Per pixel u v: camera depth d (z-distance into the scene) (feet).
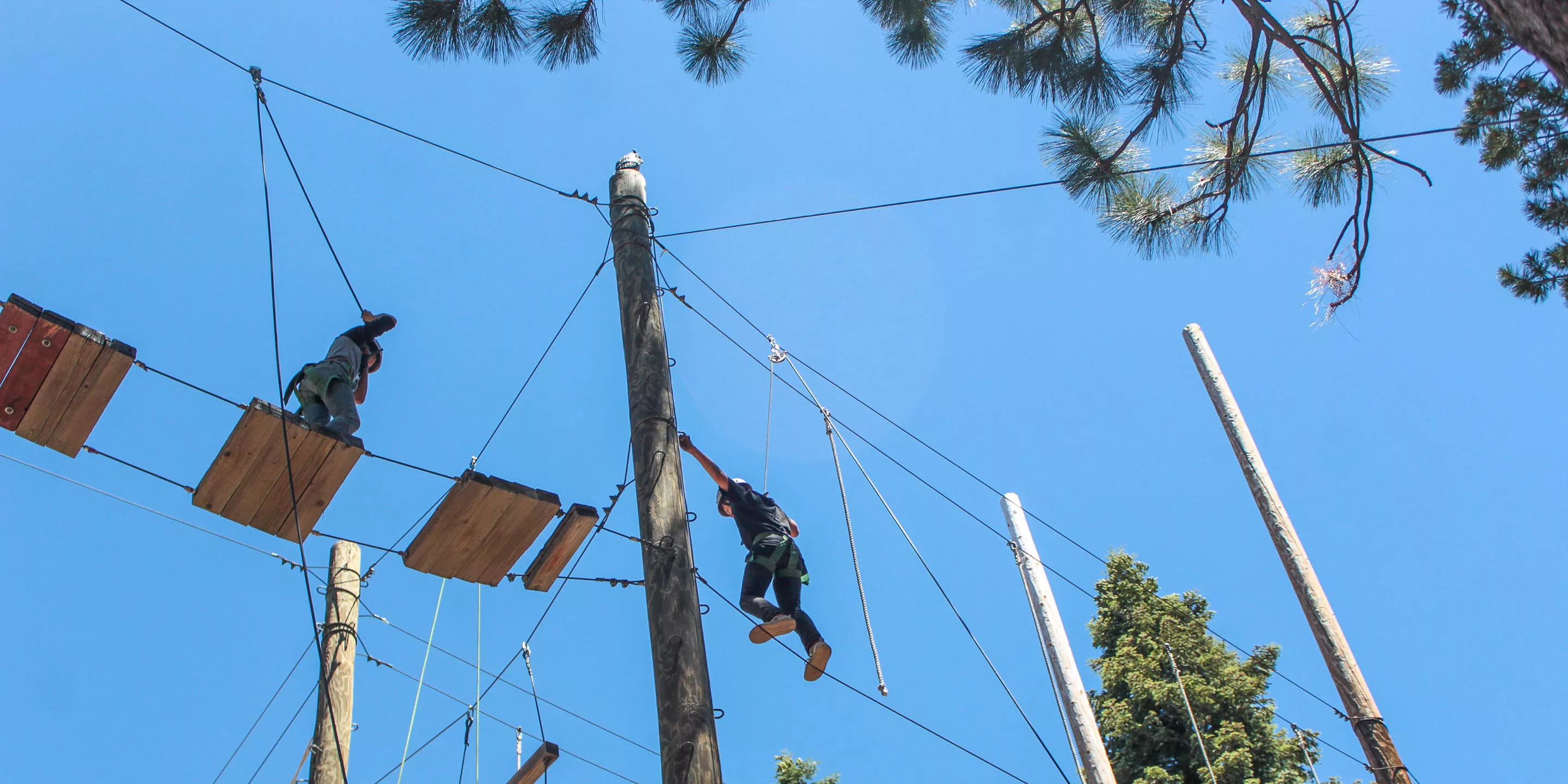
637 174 25.64
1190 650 46.32
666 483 20.81
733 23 28.37
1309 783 42.50
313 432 19.07
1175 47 25.88
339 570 32.37
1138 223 27.27
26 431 18.99
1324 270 26.68
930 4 28.50
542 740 31.50
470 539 21.75
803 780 48.24
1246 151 25.96
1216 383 34.96
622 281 23.79
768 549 24.47
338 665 30.48
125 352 17.92
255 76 22.71
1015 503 36.29
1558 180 29.19
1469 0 28.17
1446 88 29.32
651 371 22.25
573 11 26.14
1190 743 43.88
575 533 21.65
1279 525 32.12
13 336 17.46
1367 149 25.16
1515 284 30.37
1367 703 28.84
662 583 19.57
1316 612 30.53
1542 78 28.02
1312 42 25.29
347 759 29.32
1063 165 27.27
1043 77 26.91
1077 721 31.40
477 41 25.89
